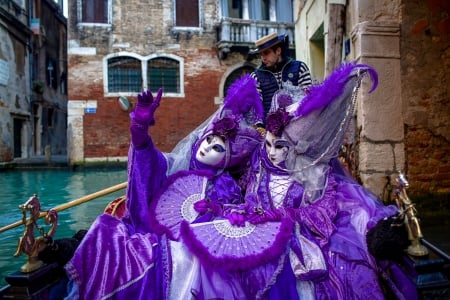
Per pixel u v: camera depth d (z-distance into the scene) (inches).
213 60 656.4
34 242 73.4
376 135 194.4
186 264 72.2
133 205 84.3
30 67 718.5
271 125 86.6
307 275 71.4
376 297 73.7
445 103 199.9
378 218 81.0
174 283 70.7
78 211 259.0
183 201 84.4
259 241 74.8
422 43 198.2
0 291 70.7
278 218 79.6
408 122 197.5
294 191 84.8
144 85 634.8
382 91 195.0
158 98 81.4
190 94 650.2
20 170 574.2
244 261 71.5
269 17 666.8
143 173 83.6
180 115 647.8
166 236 78.3
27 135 700.7
